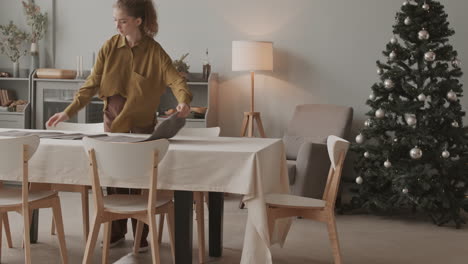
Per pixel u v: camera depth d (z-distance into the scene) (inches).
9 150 115.0
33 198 124.0
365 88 244.5
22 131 144.9
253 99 250.1
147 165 111.8
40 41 268.5
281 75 251.3
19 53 267.3
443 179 190.2
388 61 197.3
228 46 255.1
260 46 231.5
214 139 138.3
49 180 119.4
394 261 146.2
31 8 262.7
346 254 151.3
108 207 117.1
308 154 194.4
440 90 192.4
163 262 140.2
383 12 241.1
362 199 199.8
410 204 191.9
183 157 114.2
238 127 256.5
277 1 249.9
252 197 111.7
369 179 197.9
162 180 115.4
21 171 118.6
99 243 156.4
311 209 123.3
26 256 120.0
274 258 146.1
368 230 179.2
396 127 193.2
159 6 259.4
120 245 155.6
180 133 161.0
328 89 247.9
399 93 197.8
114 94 149.6
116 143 110.0
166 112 242.5
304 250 154.1
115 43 147.9
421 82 193.5
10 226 175.2
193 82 241.4
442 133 192.9
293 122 232.4
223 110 257.4
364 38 243.4
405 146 192.5
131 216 116.1
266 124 254.2
